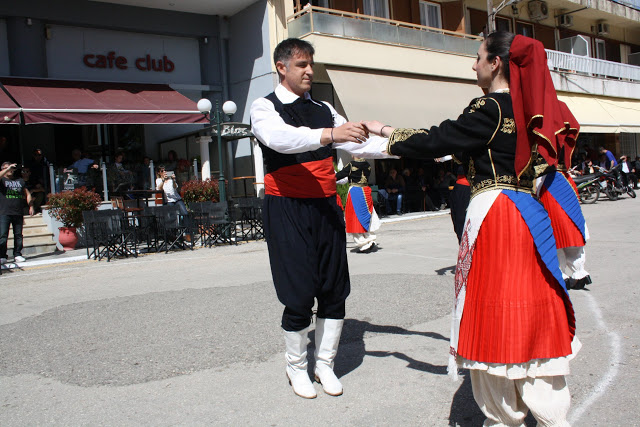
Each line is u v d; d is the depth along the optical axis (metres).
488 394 2.57
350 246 10.65
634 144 30.75
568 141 3.39
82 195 12.34
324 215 3.40
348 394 3.43
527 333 2.39
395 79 17.95
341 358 4.11
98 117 12.94
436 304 5.52
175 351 4.41
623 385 3.36
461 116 2.63
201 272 8.45
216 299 6.23
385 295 6.02
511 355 2.38
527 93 2.46
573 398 3.23
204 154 14.80
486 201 2.57
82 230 12.70
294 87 3.44
